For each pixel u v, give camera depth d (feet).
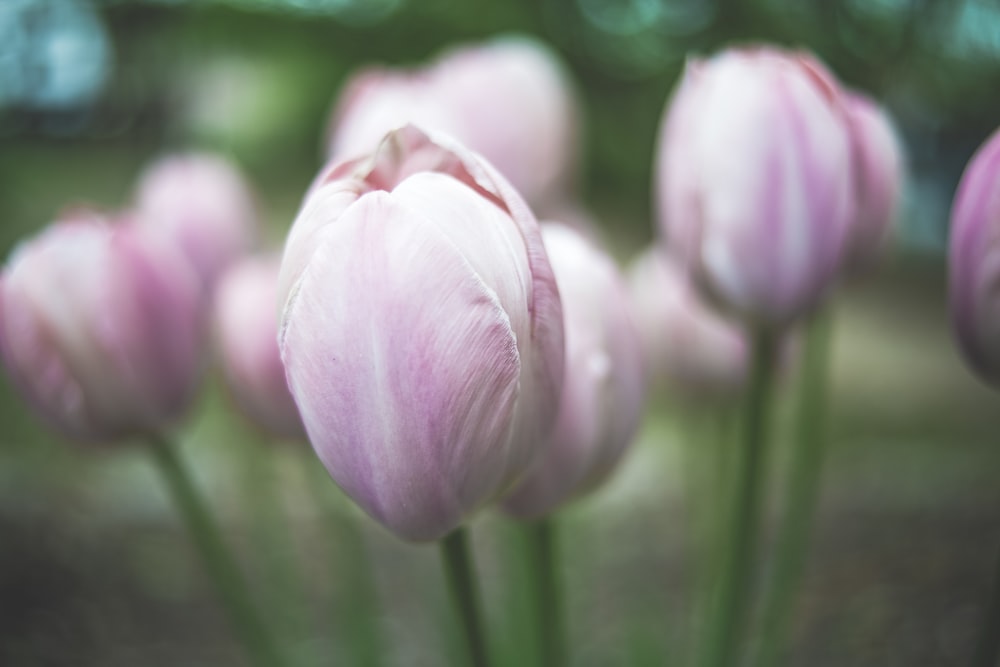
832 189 1.27
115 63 4.47
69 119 4.88
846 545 2.78
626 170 4.17
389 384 1.06
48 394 1.40
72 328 1.38
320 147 4.89
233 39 4.20
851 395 4.29
